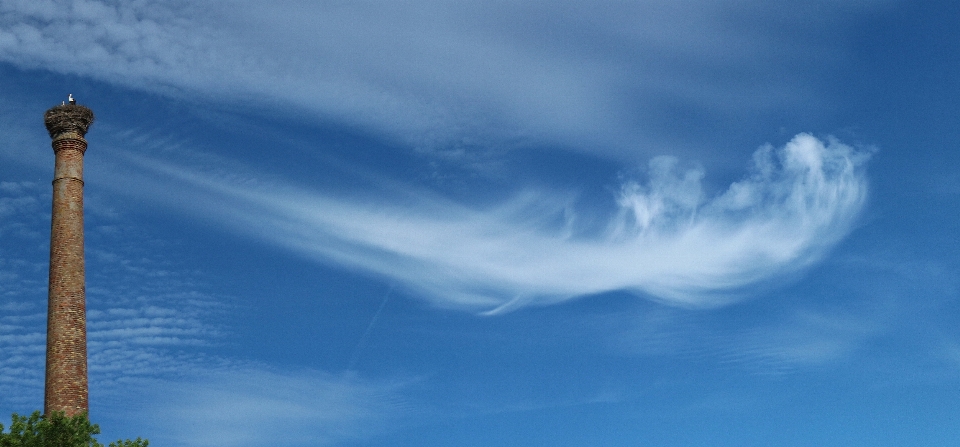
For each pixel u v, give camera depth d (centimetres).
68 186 6900
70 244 6719
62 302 6506
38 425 5109
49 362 6344
